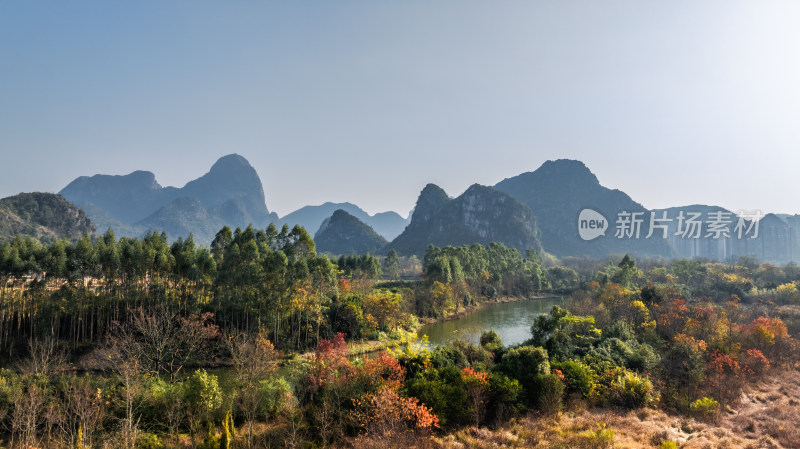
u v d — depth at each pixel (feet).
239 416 108.58
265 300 207.82
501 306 412.57
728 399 130.72
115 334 183.01
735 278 342.85
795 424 111.86
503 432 99.60
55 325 192.34
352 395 105.60
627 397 125.18
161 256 208.13
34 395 96.37
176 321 191.52
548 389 115.55
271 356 154.20
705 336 180.65
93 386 113.60
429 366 122.42
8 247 188.55
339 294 260.21
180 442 94.94
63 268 194.49
